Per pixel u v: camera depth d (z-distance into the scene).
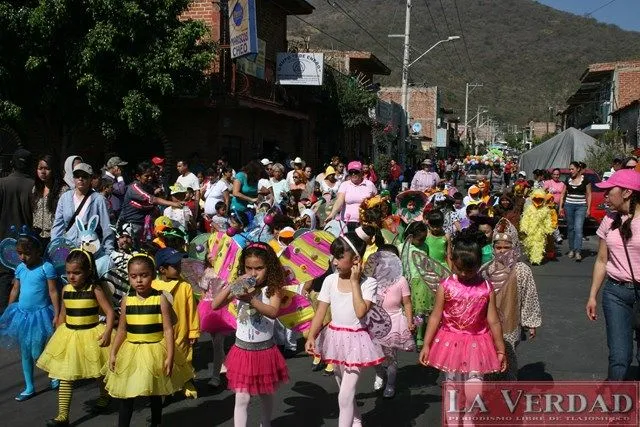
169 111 18.12
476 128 101.31
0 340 6.53
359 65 34.09
